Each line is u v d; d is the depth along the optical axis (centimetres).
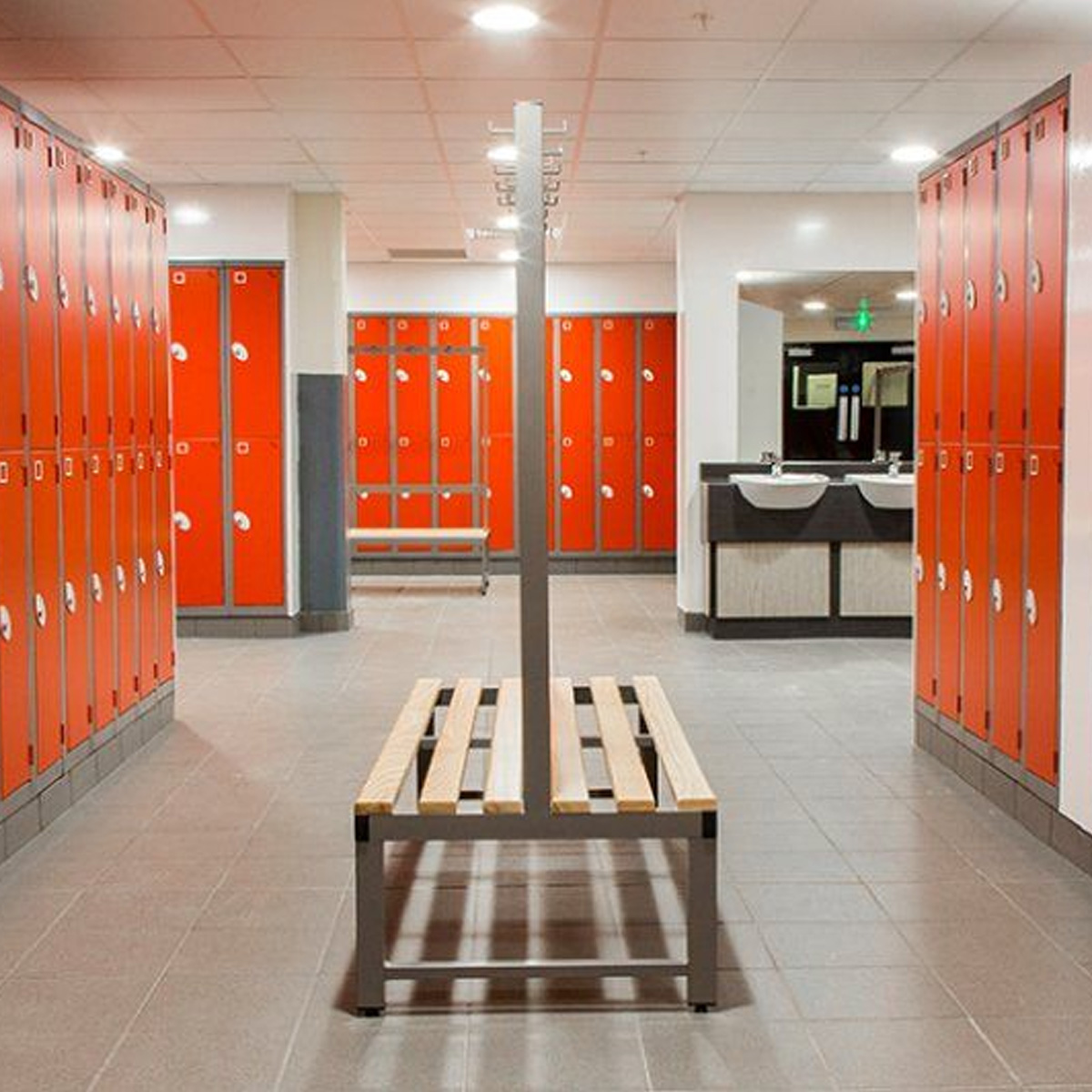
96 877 405
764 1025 302
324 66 603
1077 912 372
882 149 781
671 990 321
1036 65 603
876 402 1060
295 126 719
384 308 1291
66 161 484
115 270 543
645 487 1313
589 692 461
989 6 520
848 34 557
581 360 1302
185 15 529
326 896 388
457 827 312
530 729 315
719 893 390
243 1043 294
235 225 894
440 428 1297
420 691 449
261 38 559
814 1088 272
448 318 1291
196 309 900
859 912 373
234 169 838
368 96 656
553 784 331
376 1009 308
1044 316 431
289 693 703
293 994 319
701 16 532
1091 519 395
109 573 532
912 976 329
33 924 366
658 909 376
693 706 662
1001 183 468
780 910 375
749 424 1045
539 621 317
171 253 895
